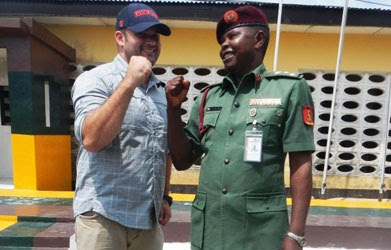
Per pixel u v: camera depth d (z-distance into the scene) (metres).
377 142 5.50
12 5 4.65
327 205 4.41
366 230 3.43
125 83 1.45
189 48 5.46
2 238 3.20
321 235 3.45
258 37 1.48
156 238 1.92
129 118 1.70
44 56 4.83
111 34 5.48
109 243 1.70
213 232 1.48
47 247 3.19
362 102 5.46
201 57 5.47
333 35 5.37
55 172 5.19
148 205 1.77
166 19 4.75
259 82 1.49
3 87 5.77
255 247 1.42
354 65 5.42
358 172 5.49
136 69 1.45
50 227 3.44
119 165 1.69
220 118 1.53
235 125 1.47
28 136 4.64
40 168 4.80
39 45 4.71
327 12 4.70
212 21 4.82
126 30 1.75
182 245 3.43
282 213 1.45
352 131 5.54
